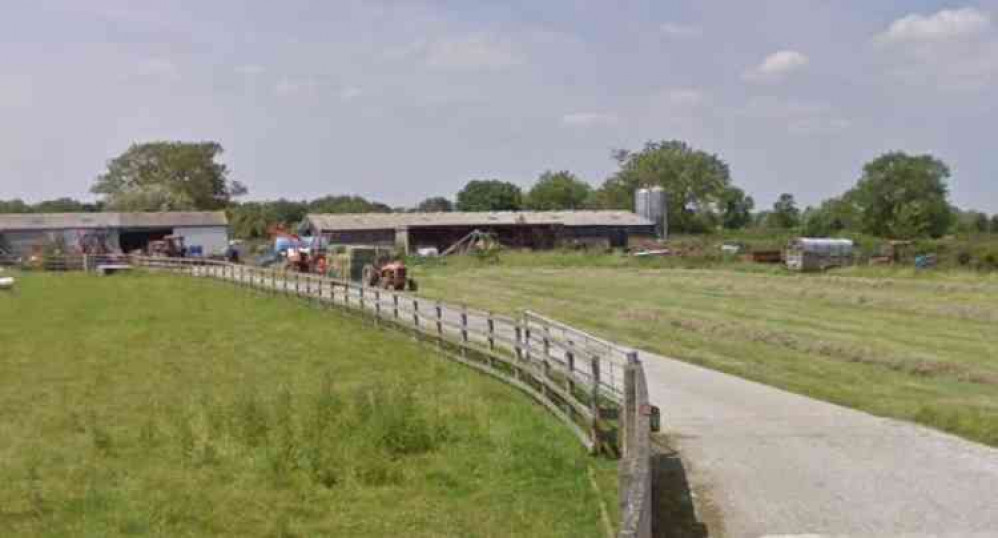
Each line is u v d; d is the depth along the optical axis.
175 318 38.47
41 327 36.28
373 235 93.50
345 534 11.34
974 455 13.30
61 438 16.94
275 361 26.23
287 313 39.16
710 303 38.66
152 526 11.73
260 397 19.70
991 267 52.66
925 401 17.61
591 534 10.91
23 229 90.12
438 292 47.06
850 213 130.00
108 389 22.31
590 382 15.33
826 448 13.76
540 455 14.23
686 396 17.98
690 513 10.94
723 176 150.00
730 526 10.47
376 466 13.58
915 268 53.12
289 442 14.69
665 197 110.25
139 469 14.47
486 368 22.08
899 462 12.93
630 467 9.32
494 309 37.59
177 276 64.94
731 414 16.23
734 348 25.38
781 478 12.24
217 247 96.06
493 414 17.34
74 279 64.75
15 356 28.47
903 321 31.39
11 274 71.62
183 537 11.34
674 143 150.75
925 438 14.35
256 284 50.22
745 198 154.12
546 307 38.47
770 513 10.86
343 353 27.38
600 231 100.50
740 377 20.52
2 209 157.62
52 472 14.46
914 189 123.50
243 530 11.57
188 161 147.50
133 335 33.16
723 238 106.56
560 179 160.88
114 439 16.56
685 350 24.89
